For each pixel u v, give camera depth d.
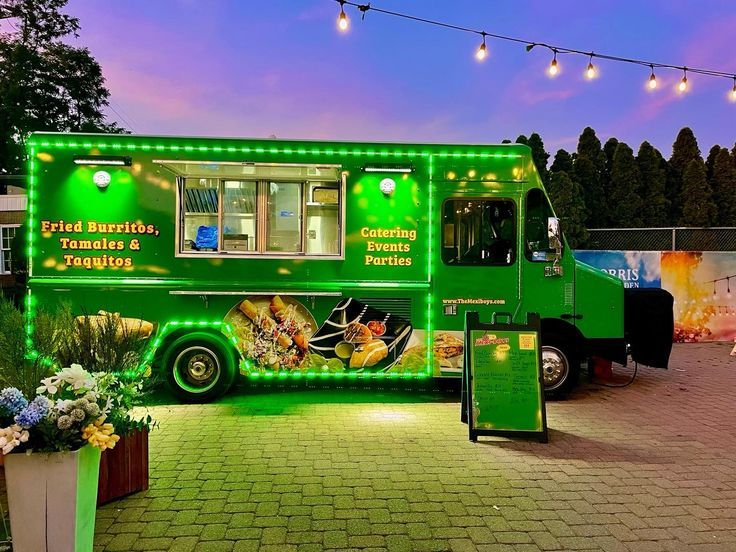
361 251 5.84
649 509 3.45
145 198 5.62
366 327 5.86
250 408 5.67
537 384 4.81
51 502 2.51
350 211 5.83
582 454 4.43
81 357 3.73
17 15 23.89
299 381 6.65
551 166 14.84
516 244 5.93
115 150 5.60
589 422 5.34
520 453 4.44
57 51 24.61
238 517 3.28
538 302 5.96
